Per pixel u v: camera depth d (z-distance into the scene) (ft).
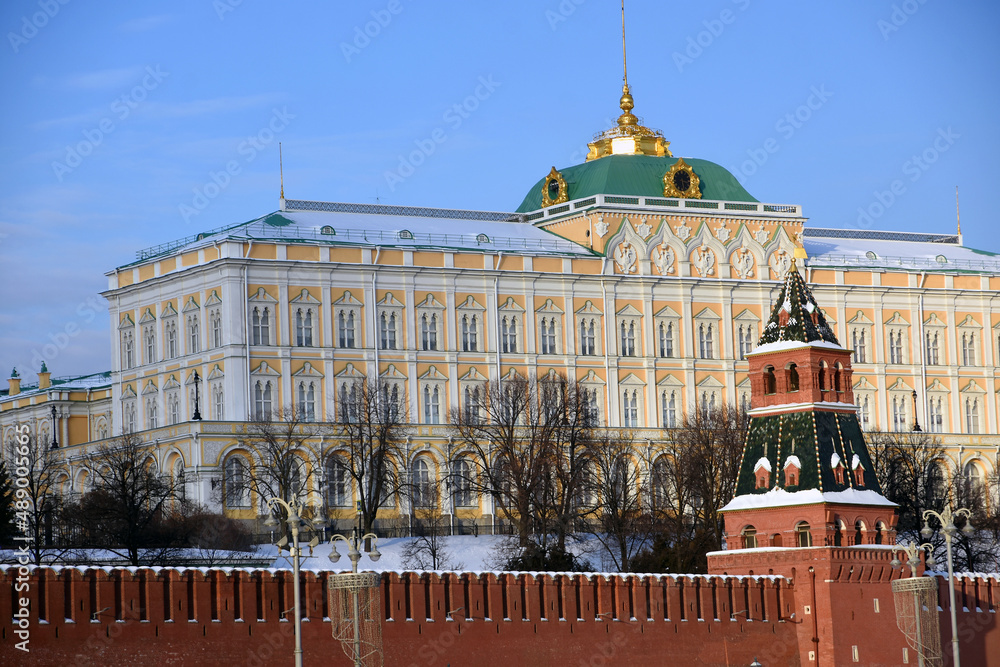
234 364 642.22
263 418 643.04
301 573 385.91
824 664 439.63
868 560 447.01
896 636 447.83
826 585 442.09
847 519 447.01
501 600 407.44
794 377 458.09
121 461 593.42
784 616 444.55
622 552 557.74
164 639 369.30
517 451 634.02
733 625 436.76
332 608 375.25
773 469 455.22
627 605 424.05
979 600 459.73
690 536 574.97
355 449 613.52
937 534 609.42
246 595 379.76
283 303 652.89
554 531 580.30
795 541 447.42
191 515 572.51
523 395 651.66
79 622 360.89
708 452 615.16
